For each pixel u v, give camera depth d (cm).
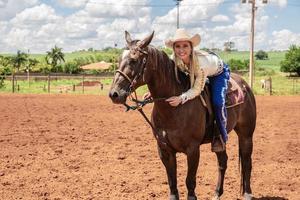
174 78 592
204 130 608
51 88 4622
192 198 600
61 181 852
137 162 1023
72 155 1095
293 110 2230
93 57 15688
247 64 8950
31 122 1683
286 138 1371
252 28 3541
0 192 775
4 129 1496
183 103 570
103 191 785
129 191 787
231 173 923
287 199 752
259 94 3775
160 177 885
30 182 842
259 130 1538
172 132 582
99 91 4200
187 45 583
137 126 1622
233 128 712
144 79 551
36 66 10112
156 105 585
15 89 4166
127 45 550
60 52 11131
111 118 1852
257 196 769
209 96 630
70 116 1895
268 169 962
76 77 6400
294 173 927
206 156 1094
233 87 681
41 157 1068
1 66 8238
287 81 6097
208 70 598
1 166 970
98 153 1123
